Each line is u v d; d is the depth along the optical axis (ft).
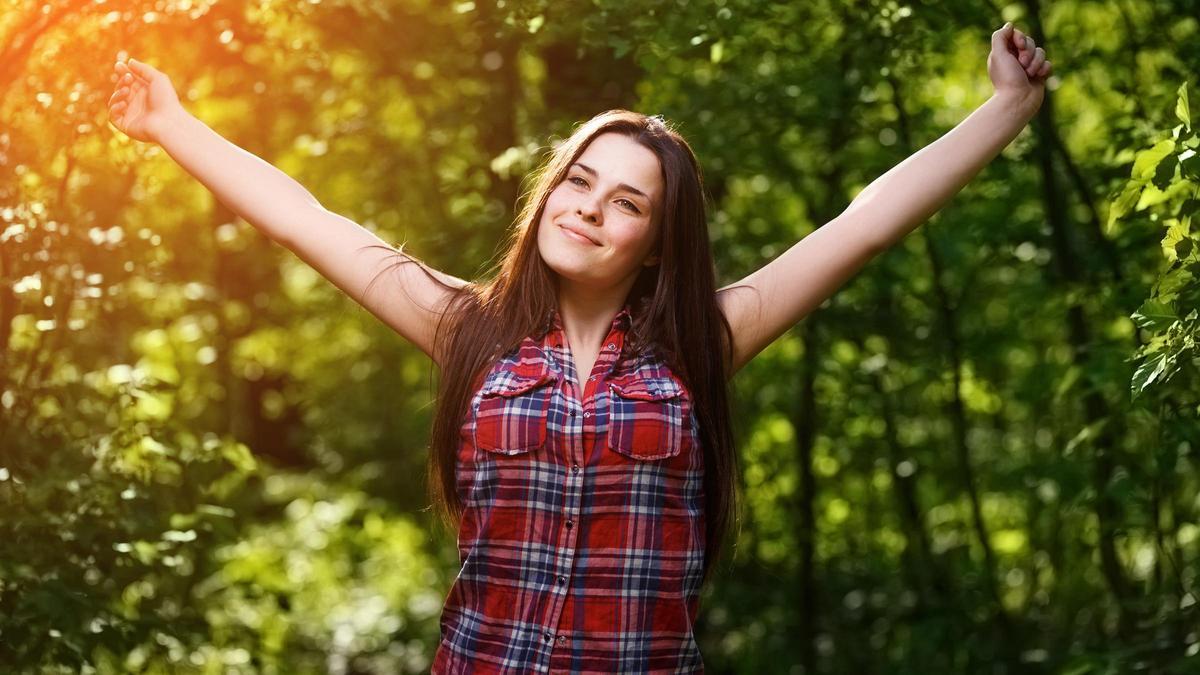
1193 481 24.97
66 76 19.84
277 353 50.85
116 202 22.12
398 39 27.61
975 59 29.94
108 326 24.09
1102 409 26.21
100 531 19.62
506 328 11.32
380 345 45.37
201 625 22.39
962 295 30.50
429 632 41.96
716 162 26.94
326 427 51.70
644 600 10.80
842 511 33.65
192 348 39.91
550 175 11.53
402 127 32.89
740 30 22.47
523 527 10.77
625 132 11.45
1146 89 25.26
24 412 20.10
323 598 44.37
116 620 19.60
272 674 27.14
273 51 24.22
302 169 33.24
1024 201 27.89
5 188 19.31
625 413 10.84
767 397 32.07
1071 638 29.48
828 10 23.39
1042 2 25.99
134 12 19.93
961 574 32.60
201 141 12.21
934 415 32.65
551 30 21.83
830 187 29.12
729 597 31.91
